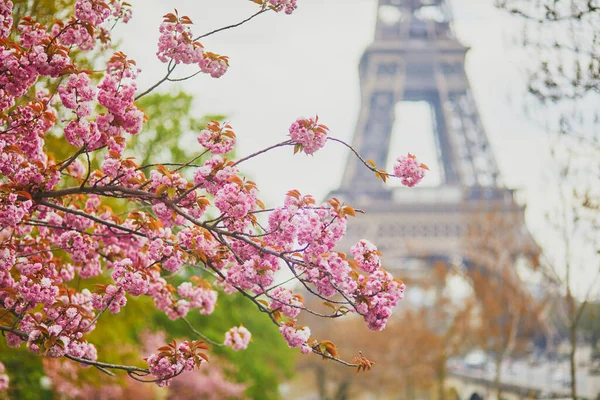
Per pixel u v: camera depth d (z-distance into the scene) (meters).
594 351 19.91
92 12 6.12
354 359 5.85
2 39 5.73
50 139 10.73
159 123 19.58
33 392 17.20
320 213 5.64
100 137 6.21
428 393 57.81
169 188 5.72
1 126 6.37
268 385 24.97
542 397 29.09
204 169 5.68
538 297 29.48
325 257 5.54
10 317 6.59
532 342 41.75
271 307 6.21
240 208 5.51
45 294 6.14
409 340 44.84
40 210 7.25
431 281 41.72
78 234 6.96
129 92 6.00
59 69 5.89
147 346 21.33
